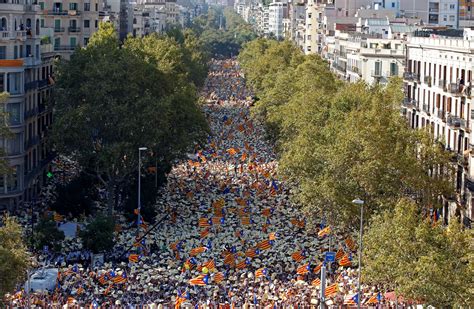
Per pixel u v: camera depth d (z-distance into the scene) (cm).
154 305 16112
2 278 13662
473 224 17062
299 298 16862
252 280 18275
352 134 19675
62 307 16162
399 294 14275
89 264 19650
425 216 19438
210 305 16400
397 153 19200
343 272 18650
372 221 18050
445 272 13762
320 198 19925
